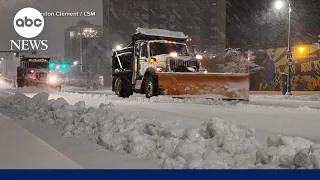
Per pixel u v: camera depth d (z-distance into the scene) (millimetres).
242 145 5090
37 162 4383
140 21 91062
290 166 4227
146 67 17875
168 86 16188
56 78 31156
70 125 7180
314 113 11312
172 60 17281
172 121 7137
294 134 7273
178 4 94562
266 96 26641
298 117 10062
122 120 7246
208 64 47188
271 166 4172
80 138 6680
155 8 92500
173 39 19531
